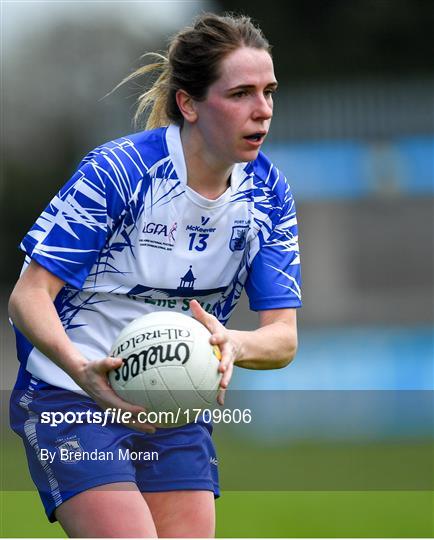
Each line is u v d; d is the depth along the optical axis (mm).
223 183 15547
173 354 14289
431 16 89375
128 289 15477
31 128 88375
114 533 14414
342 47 90188
